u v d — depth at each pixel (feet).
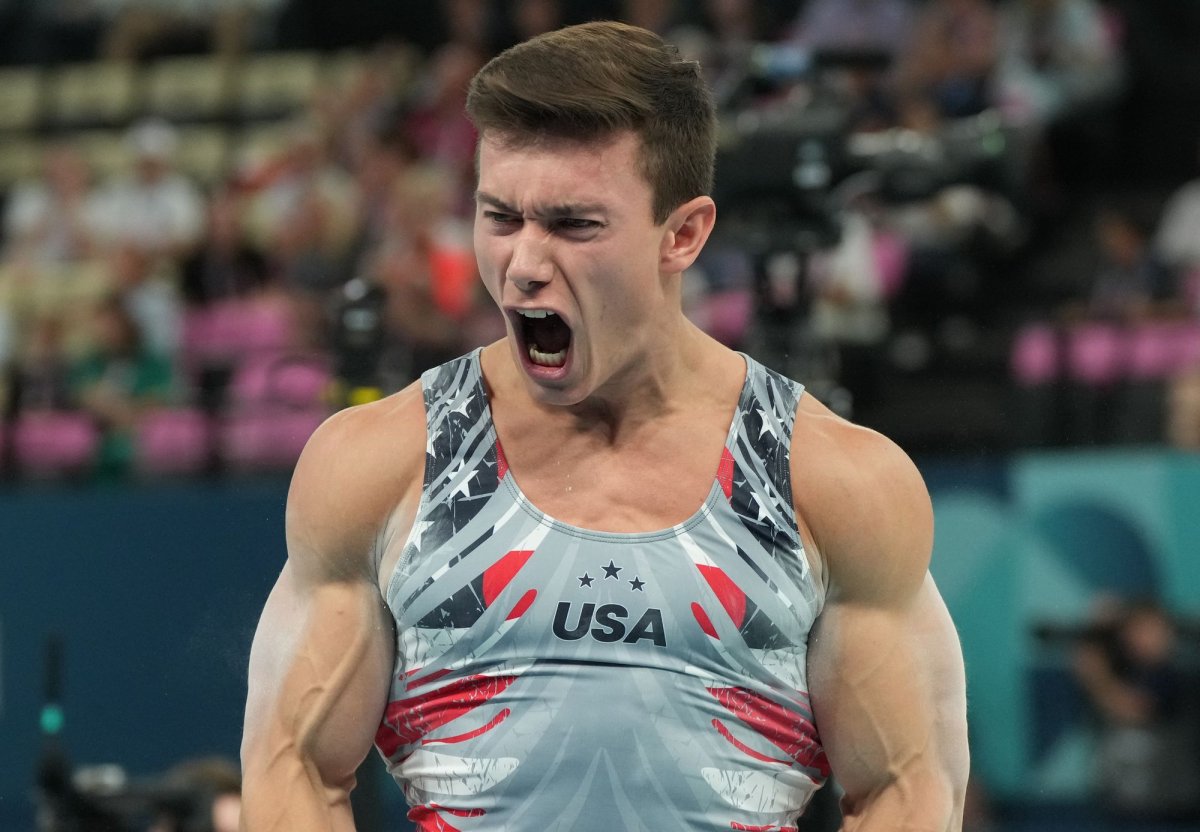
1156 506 48.98
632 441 16.25
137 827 33.63
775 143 33.30
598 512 15.99
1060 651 49.57
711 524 15.96
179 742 46.83
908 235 63.16
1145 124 82.69
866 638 16.62
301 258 66.03
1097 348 58.13
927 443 58.59
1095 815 49.11
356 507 16.39
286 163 73.41
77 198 77.82
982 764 49.88
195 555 48.65
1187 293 62.34
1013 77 73.56
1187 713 49.26
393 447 16.46
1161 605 48.93
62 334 65.51
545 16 82.74
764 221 33.58
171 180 77.20
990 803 49.67
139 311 64.54
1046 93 77.15
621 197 15.34
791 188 33.35
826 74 34.60
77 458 57.47
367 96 76.54
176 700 47.60
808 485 16.30
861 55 39.17
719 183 33.53
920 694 16.93
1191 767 48.96
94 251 75.82
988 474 50.52
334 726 16.75
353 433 16.74
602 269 15.37
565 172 15.17
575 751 15.65
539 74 15.25
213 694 47.09
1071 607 49.57
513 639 15.76
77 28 98.99
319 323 62.03
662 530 15.88
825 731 16.98
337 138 74.23
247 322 62.95
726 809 15.96
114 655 48.65
